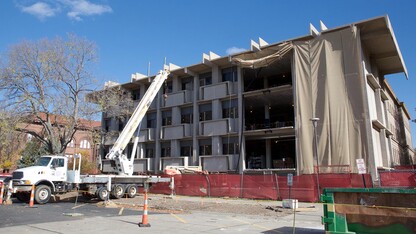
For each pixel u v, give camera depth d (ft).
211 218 43.78
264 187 76.38
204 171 94.63
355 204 23.93
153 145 119.03
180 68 110.52
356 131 74.95
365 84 76.07
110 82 110.83
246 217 45.68
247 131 96.32
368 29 81.82
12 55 91.25
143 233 30.94
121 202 66.64
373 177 70.74
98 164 124.67
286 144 121.90
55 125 98.53
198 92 110.11
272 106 113.29
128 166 75.36
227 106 102.89
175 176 91.50
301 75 84.84
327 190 24.85
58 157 66.39
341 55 80.02
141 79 123.44
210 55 105.81
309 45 84.99
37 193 61.72
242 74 102.47
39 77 92.84
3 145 98.94
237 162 95.96
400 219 22.27
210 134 101.65
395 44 87.61
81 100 99.76
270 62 91.35
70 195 77.20
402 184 65.10
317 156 76.23
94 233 30.68
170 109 116.37
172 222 38.88
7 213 46.55
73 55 97.45
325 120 78.69
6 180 74.84
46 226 34.60
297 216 46.65
